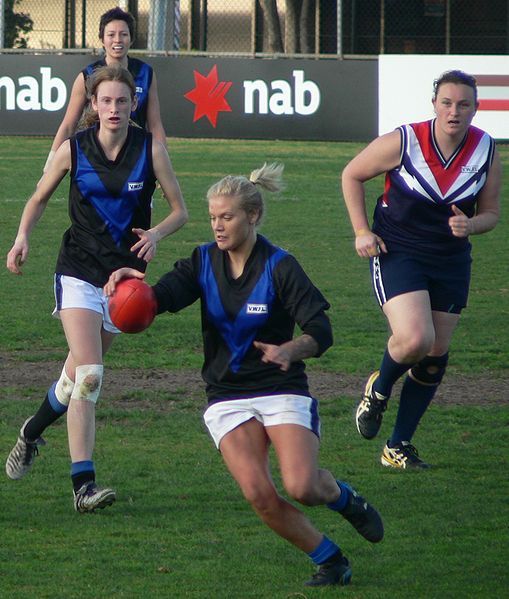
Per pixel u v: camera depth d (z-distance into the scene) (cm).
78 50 7581
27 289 3900
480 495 1991
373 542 1636
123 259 1966
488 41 10019
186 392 2694
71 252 1967
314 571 1625
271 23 9781
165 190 1992
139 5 9844
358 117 7519
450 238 2062
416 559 1681
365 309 3672
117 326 1600
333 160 7044
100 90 1927
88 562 1647
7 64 7562
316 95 7525
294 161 6981
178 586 1560
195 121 7581
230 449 1531
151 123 2605
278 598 1520
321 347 1487
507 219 5541
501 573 1625
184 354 3061
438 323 2112
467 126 2031
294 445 1513
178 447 2270
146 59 7519
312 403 1561
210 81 7550
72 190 1967
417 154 2030
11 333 3266
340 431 2406
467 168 2027
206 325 1583
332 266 4369
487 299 3862
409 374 2169
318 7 9750
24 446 1994
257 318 1541
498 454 2256
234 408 1552
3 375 2822
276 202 5791
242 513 1880
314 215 5484
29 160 6912
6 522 1822
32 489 2000
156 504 1919
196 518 1850
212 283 1566
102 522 1825
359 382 2809
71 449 1880
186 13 10062
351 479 2083
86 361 1892
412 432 2177
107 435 2347
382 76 7375
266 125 7575
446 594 1544
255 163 6794
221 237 1531
